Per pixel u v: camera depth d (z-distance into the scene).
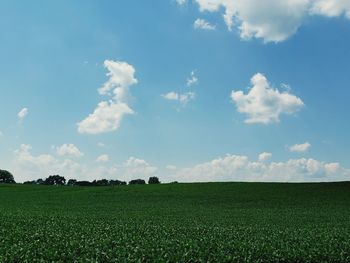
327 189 79.06
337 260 20.88
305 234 29.20
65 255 19.42
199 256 19.86
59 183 178.25
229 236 26.97
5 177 173.62
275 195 74.62
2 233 25.88
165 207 59.91
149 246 21.62
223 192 80.25
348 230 33.47
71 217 39.75
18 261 18.30
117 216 44.22
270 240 25.27
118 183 163.50
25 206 59.00
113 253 20.02
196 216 46.78
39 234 25.00
